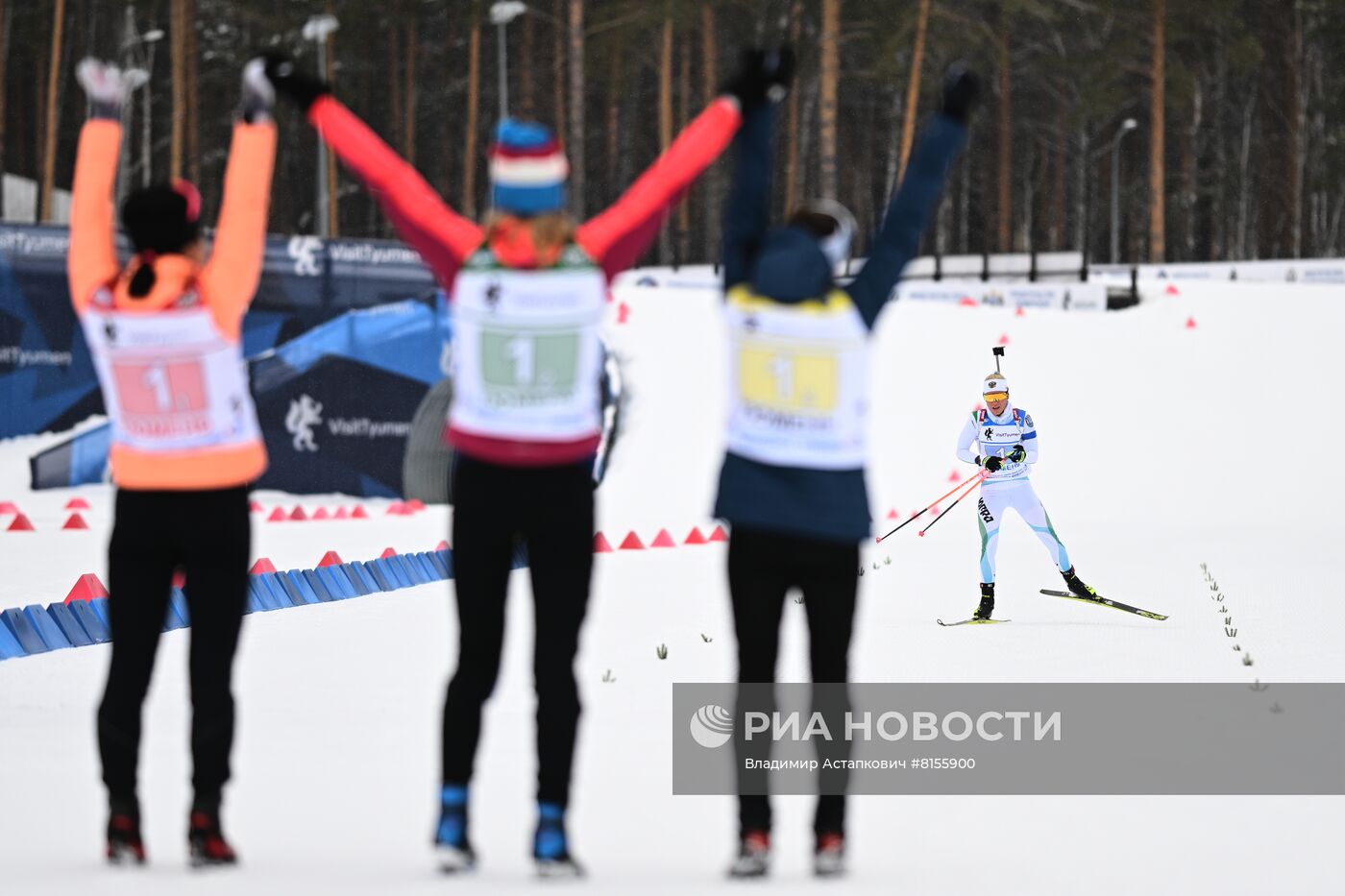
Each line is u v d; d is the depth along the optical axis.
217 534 11.74
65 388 63.31
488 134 178.38
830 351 11.62
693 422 62.41
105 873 11.38
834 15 114.00
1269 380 72.25
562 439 11.44
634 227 11.68
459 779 11.62
